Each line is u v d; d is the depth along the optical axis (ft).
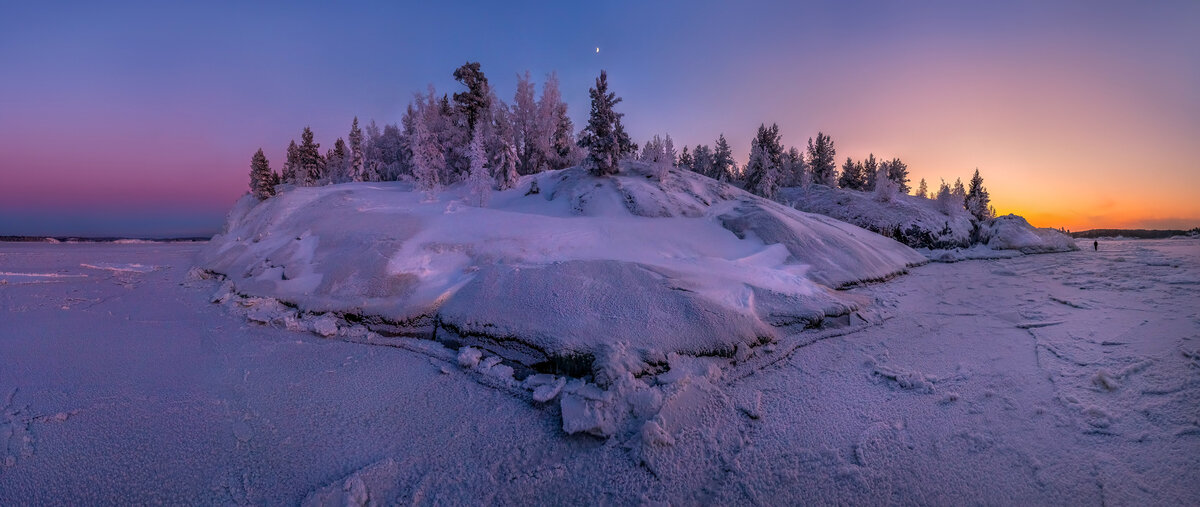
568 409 23.63
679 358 29.22
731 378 28.37
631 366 27.30
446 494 17.94
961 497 16.99
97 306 47.52
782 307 38.52
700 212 79.92
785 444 21.03
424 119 130.21
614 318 32.94
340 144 173.17
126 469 18.93
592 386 26.05
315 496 17.22
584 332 31.07
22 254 107.04
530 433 22.44
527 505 17.54
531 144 138.62
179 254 111.34
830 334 36.58
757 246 64.08
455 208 72.59
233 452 20.33
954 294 52.11
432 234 55.52
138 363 30.71
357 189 102.12
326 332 36.73
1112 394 23.86
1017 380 26.71
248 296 47.78
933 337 35.83
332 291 44.39
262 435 21.77
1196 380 23.99
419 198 90.99
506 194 100.42
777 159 152.97
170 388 26.73
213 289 56.24
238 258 66.59
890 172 199.11
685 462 20.01
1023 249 98.02
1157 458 18.17
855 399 25.34
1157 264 67.77
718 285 40.88
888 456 19.69
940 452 19.77
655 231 63.67
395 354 32.91
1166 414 21.15
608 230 61.05
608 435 22.00
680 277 41.11
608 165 95.91
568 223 63.46
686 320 33.14
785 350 32.83
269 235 71.82
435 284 43.52
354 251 51.55
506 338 32.22
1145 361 27.09
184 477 18.54
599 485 18.70
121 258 98.53
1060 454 19.07
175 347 34.04
